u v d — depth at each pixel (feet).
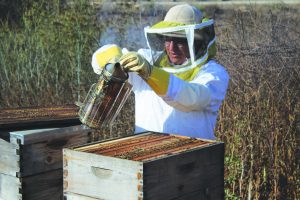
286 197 14.24
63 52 20.89
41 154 8.35
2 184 8.39
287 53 14.40
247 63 14.53
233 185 14.32
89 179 6.86
